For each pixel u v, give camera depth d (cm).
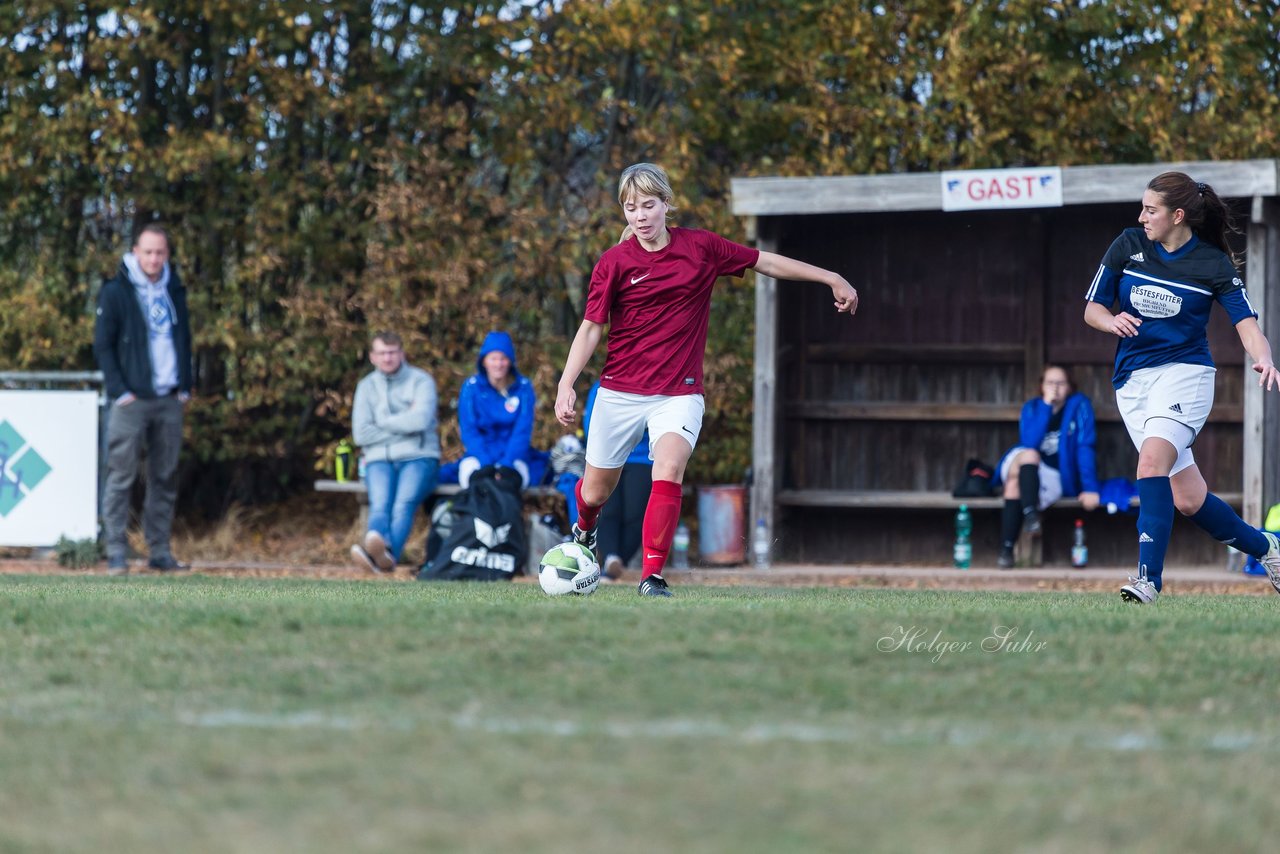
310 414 5394
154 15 4969
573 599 2216
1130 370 2403
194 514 5475
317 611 1750
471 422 4072
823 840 866
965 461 4647
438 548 4016
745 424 5059
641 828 886
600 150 5219
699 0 4966
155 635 1577
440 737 1115
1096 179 4034
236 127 5159
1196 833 904
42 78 4934
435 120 4994
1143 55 5022
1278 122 4934
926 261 4659
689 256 2356
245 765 1036
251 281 5144
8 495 4381
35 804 946
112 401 3984
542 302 5153
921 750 1094
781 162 5144
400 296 4891
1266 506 4081
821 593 2861
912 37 5025
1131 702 1294
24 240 5222
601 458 2448
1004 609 1962
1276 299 4097
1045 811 941
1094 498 4231
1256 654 1529
